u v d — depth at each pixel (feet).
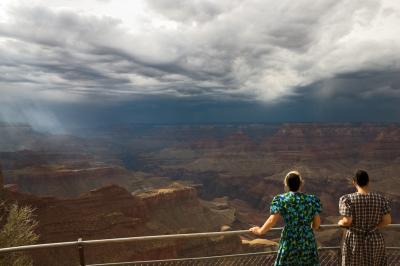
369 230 22.33
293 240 21.09
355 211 22.22
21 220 51.11
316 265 21.44
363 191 22.59
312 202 21.34
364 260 22.25
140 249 174.60
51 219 183.83
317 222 21.54
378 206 22.09
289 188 21.86
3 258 44.83
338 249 26.53
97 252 150.92
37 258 122.83
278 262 21.53
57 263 129.29
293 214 21.07
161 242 187.01
